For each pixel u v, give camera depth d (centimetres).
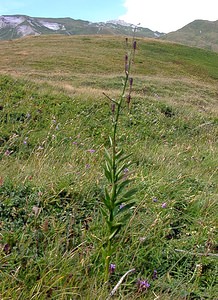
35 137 780
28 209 413
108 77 2797
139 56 5253
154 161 714
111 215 287
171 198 511
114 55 4903
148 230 400
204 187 591
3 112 915
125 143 848
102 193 476
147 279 342
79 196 461
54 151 643
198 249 408
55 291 289
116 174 282
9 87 1188
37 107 1029
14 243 354
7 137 766
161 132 1045
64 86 1551
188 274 366
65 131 849
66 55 4516
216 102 2809
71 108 1108
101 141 855
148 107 1354
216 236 436
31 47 5372
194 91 3039
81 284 311
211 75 5347
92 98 1252
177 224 462
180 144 981
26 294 281
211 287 352
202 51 6881
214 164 784
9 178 477
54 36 6975
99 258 352
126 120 1077
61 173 514
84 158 625
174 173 639
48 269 321
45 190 452
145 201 468
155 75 4372
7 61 3975
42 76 2577
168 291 334
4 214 402
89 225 405
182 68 5253
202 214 493
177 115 1349
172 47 6506
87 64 4097
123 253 364
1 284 289
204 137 1134
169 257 386
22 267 319
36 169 529
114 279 336
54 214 413
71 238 374
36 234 364
